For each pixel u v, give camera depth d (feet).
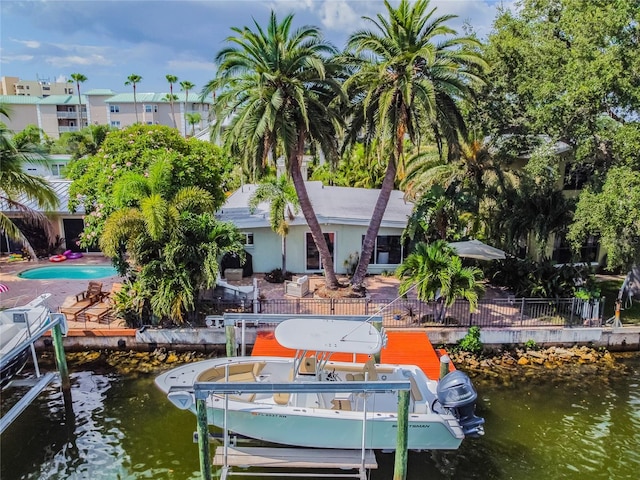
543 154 57.21
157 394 45.14
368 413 34.65
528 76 59.11
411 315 56.34
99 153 76.38
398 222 73.51
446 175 68.64
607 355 53.83
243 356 42.19
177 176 69.67
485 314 58.13
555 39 59.00
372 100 58.08
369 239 64.34
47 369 49.44
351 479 34.83
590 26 49.98
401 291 53.42
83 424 40.34
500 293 65.67
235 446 35.94
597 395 45.85
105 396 44.75
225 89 57.57
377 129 58.80
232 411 34.32
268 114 51.80
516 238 66.03
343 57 57.72
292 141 54.75
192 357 52.47
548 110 53.16
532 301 56.65
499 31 63.31
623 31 49.21
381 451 37.78
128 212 53.11
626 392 46.42
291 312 56.90
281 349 49.55
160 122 312.91
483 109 63.10
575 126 54.49
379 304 60.75
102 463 35.60
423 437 34.71
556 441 38.78
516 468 35.73
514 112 63.31
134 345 53.72
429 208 65.72
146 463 35.65
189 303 51.96
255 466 34.68
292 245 75.00
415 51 54.60
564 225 61.11
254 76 55.16
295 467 35.40
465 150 66.69
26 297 64.23
